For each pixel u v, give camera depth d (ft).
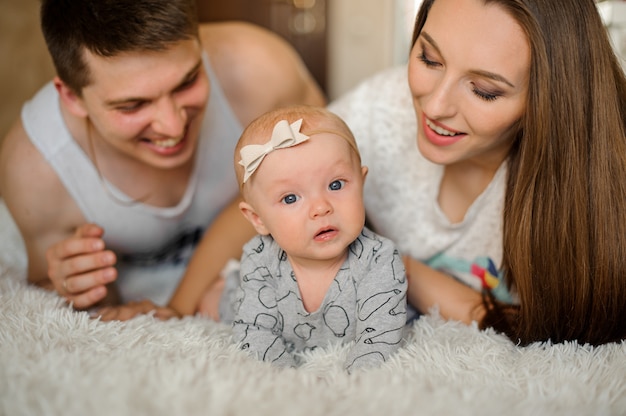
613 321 3.43
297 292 3.28
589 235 3.40
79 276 4.00
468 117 3.23
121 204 4.70
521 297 3.55
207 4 10.37
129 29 3.55
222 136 4.94
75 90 3.96
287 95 5.24
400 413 2.44
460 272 4.32
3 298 3.58
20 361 2.72
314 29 10.65
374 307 3.15
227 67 4.98
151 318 3.61
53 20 3.82
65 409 2.38
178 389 2.48
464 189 4.09
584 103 3.26
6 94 8.41
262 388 2.54
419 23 3.52
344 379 2.75
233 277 4.19
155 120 3.86
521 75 3.12
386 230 4.52
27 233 4.69
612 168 3.37
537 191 3.41
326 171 3.01
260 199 3.11
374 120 4.50
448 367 2.95
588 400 2.66
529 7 3.02
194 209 5.13
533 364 3.03
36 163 4.48
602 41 3.25
